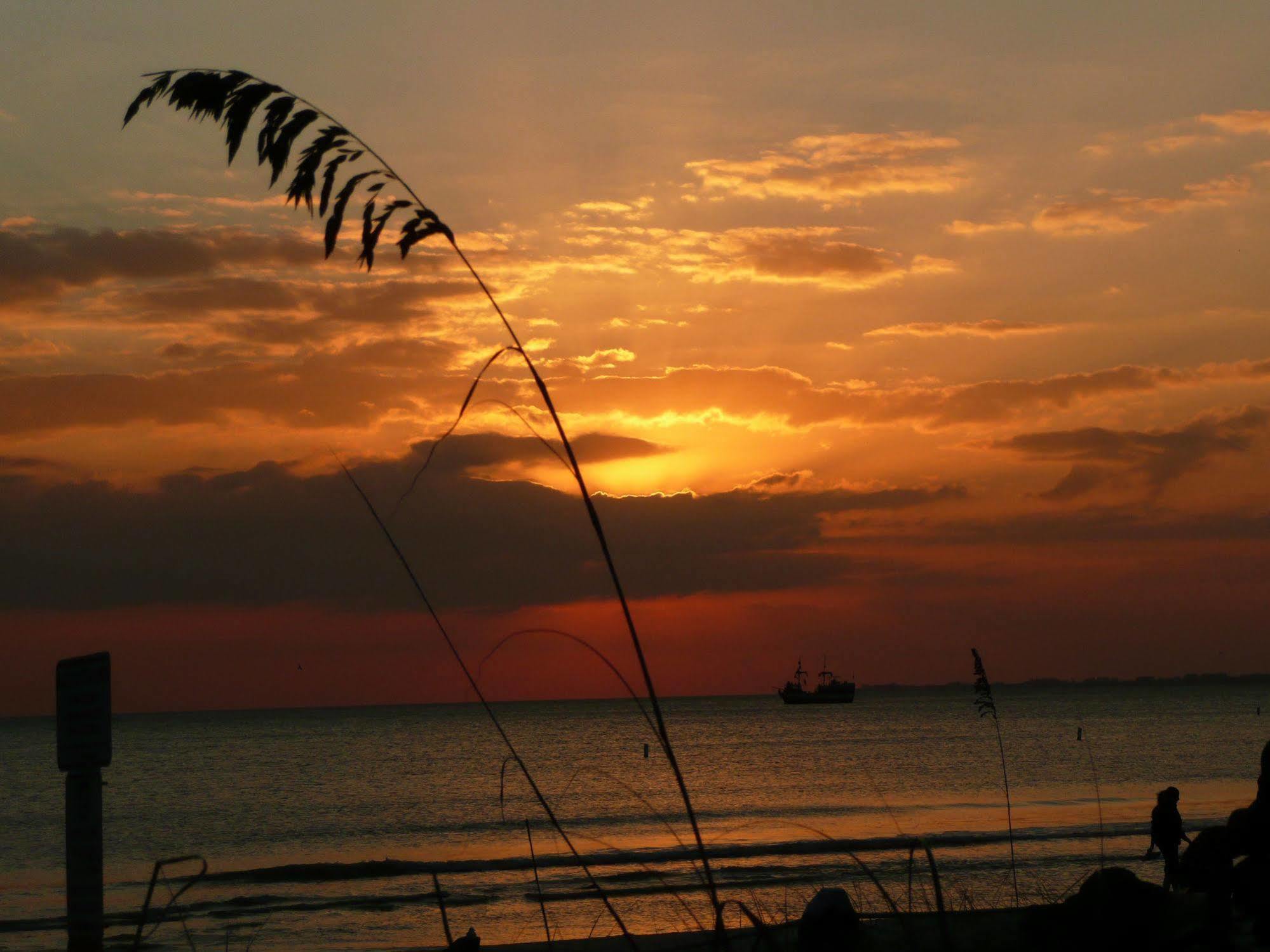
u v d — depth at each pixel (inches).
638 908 622.2
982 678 323.0
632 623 94.1
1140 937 214.5
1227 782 2343.8
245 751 4525.1
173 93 93.8
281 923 944.9
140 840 1879.9
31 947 887.7
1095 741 4104.3
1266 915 214.2
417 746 4719.5
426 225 92.0
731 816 1872.5
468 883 1128.8
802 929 209.0
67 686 232.5
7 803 2608.3
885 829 1590.8
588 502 93.0
